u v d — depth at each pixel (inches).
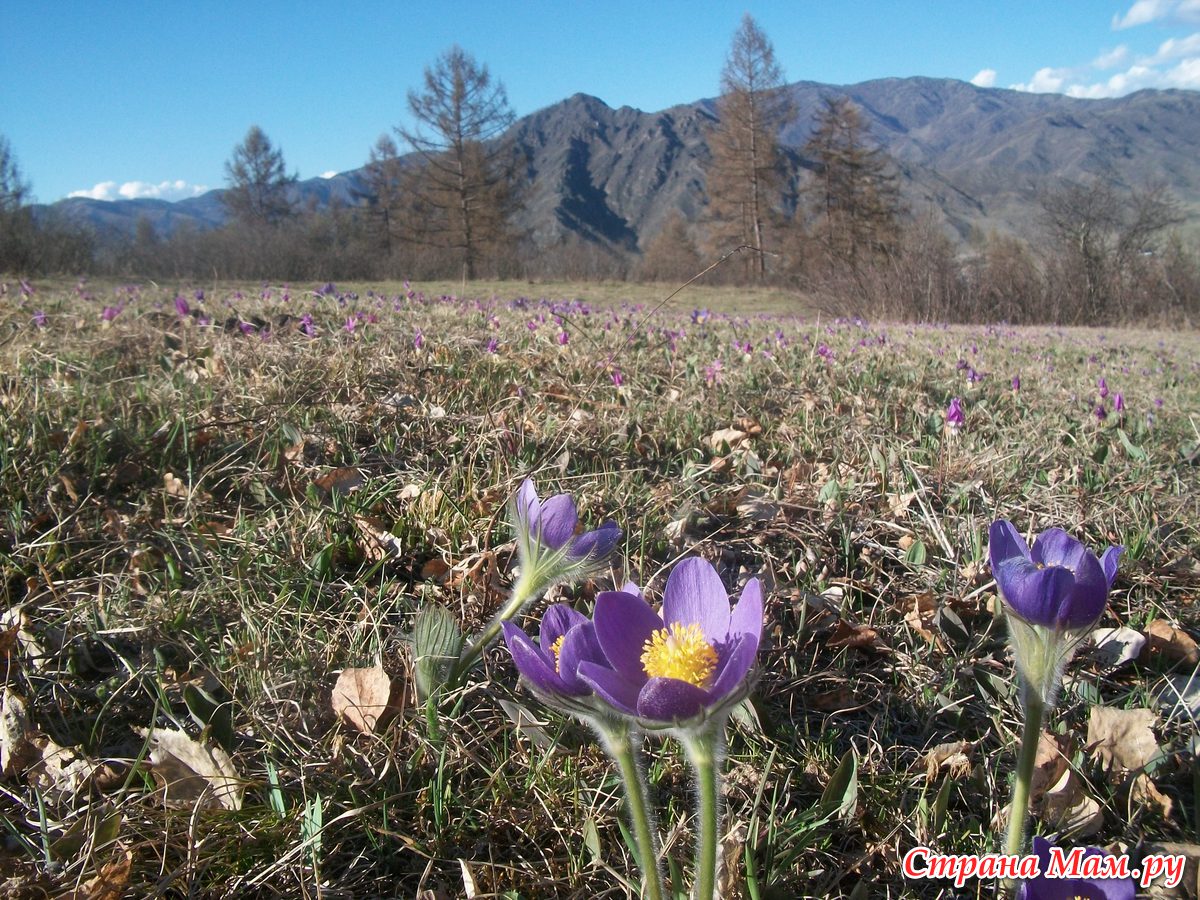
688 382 35.8
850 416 32.5
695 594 9.7
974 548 21.1
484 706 15.5
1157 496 25.5
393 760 13.9
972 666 17.4
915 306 148.9
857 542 21.7
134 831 12.3
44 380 27.1
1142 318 168.7
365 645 16.5
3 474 20.2
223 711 14.2
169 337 36.0
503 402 29.6
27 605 17.0
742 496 23.5
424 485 21.6
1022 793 10.2
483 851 13.1
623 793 13.8
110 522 19.7
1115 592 20.2
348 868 12.6
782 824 13.4
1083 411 37.1
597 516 21.5
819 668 17.3
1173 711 16.4
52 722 14.6
